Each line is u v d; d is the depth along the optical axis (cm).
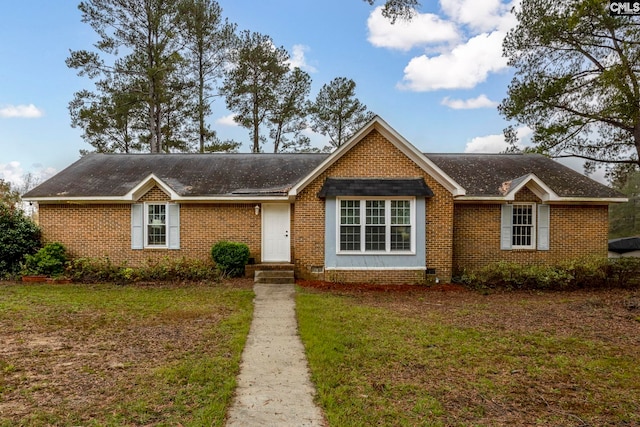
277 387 499
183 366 556
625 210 4653
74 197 1393
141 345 657
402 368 569
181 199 1405
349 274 1293
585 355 637
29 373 534
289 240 1477
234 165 1697
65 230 1445
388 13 1066
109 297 1043
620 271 1280
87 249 1446
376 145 1329
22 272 1319
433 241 1319
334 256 1293
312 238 1323
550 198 1446
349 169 1323
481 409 449
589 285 1270
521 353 643
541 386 518
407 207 1304
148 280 1287
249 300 1023
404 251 1298
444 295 1146
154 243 1461
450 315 894
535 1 1745
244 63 2759
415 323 814
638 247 2430
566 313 920
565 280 1240
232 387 492
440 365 584
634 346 682
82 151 2669
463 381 528
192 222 1453
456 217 1480
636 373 564
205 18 2519
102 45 2317
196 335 713
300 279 1318
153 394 470
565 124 1786
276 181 1532
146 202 1444
